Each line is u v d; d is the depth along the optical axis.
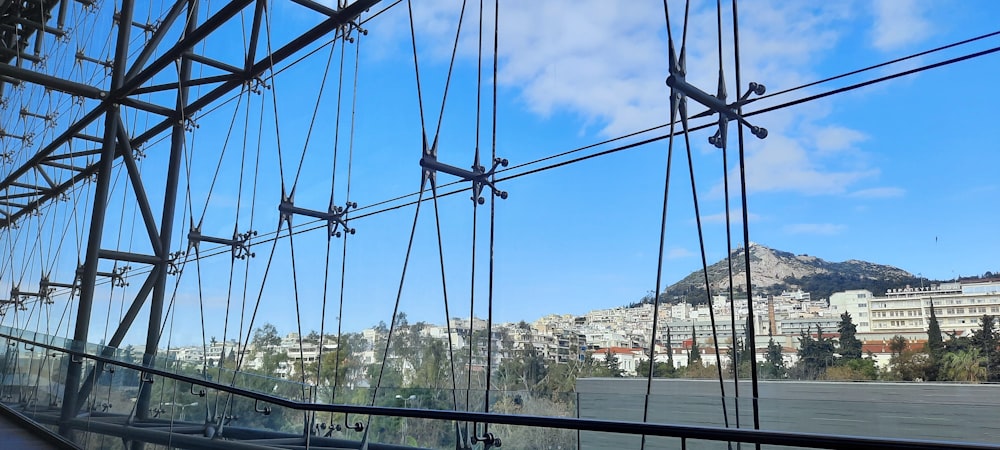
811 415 3.98
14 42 22.70
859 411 3.80
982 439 3.43
